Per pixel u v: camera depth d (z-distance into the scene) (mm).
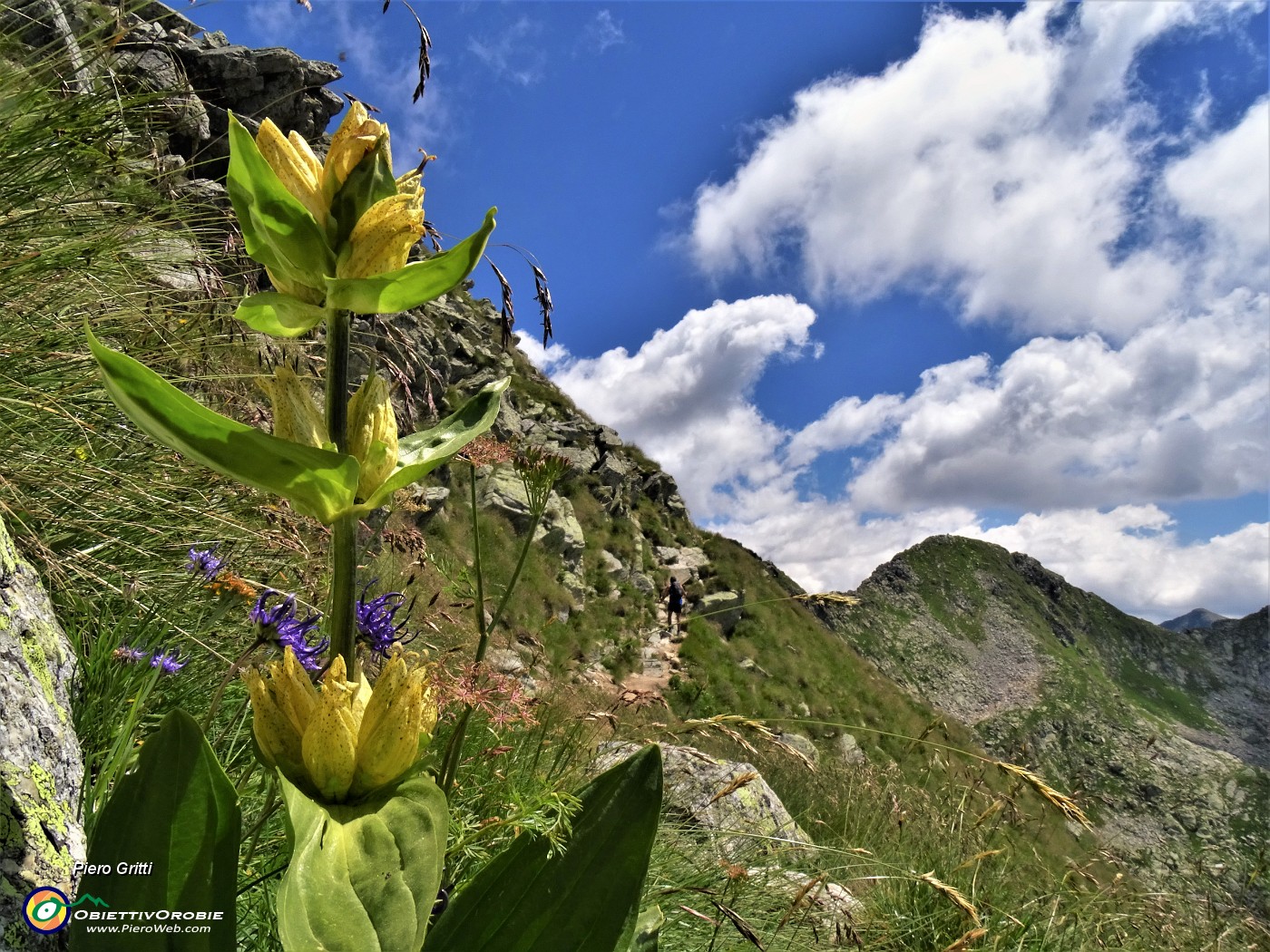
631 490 39094
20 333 2814
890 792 6309
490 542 20594
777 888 3885
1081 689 171750
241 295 3574
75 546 2615
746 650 29969
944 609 198375
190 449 1037
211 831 1030
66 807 1297
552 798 1293
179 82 3787
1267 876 5562
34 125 2916
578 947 1209
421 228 1165
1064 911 4891
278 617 1609
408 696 1044
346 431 1184
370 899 955
